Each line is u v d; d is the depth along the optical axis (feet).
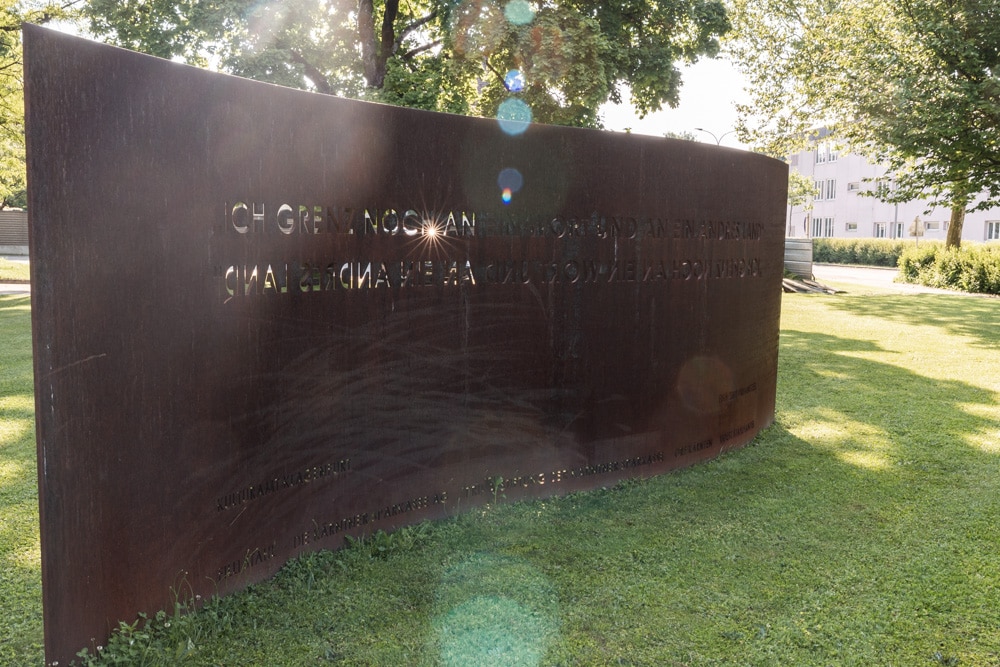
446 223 14.99
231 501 12.11
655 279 18.57
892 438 22.30
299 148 12.62
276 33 56.34
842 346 39.17
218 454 11.85
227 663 10.41
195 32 52.90
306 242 12.91
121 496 10.46
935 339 41.57
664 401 19.12
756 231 21.75
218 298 11.64
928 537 15.01
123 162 10.14
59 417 9.60
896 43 63.98
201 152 11.19
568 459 17.43
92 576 10.13
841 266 140.05
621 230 17.76
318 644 10.90
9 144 92.94
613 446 18.15
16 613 11.97
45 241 9.30
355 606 11.99
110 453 10.27
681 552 14.23
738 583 12.99
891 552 14.29
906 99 60.90
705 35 62.18
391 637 11.13
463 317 15.46
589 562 13.74
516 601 12.23
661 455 19.16
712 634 11.35
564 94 53.42
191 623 11.03
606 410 17.97
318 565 13.20
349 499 14.08
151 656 10.36
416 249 14.61
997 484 18.17
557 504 16.65
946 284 80.59
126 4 53.93
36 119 9.11
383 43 64.08
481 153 15.39
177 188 10.90
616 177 17.54
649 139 18.08
